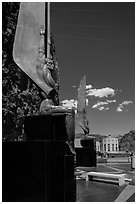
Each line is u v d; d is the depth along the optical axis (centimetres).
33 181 578
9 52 1380
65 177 608
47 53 715
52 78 695
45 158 575
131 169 1689
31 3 716
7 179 591
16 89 1459
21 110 1474
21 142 591
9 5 1374
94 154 1833
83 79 1817
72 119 661
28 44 696
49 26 731
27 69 683
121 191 889
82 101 1811
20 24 699
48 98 680
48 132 636
